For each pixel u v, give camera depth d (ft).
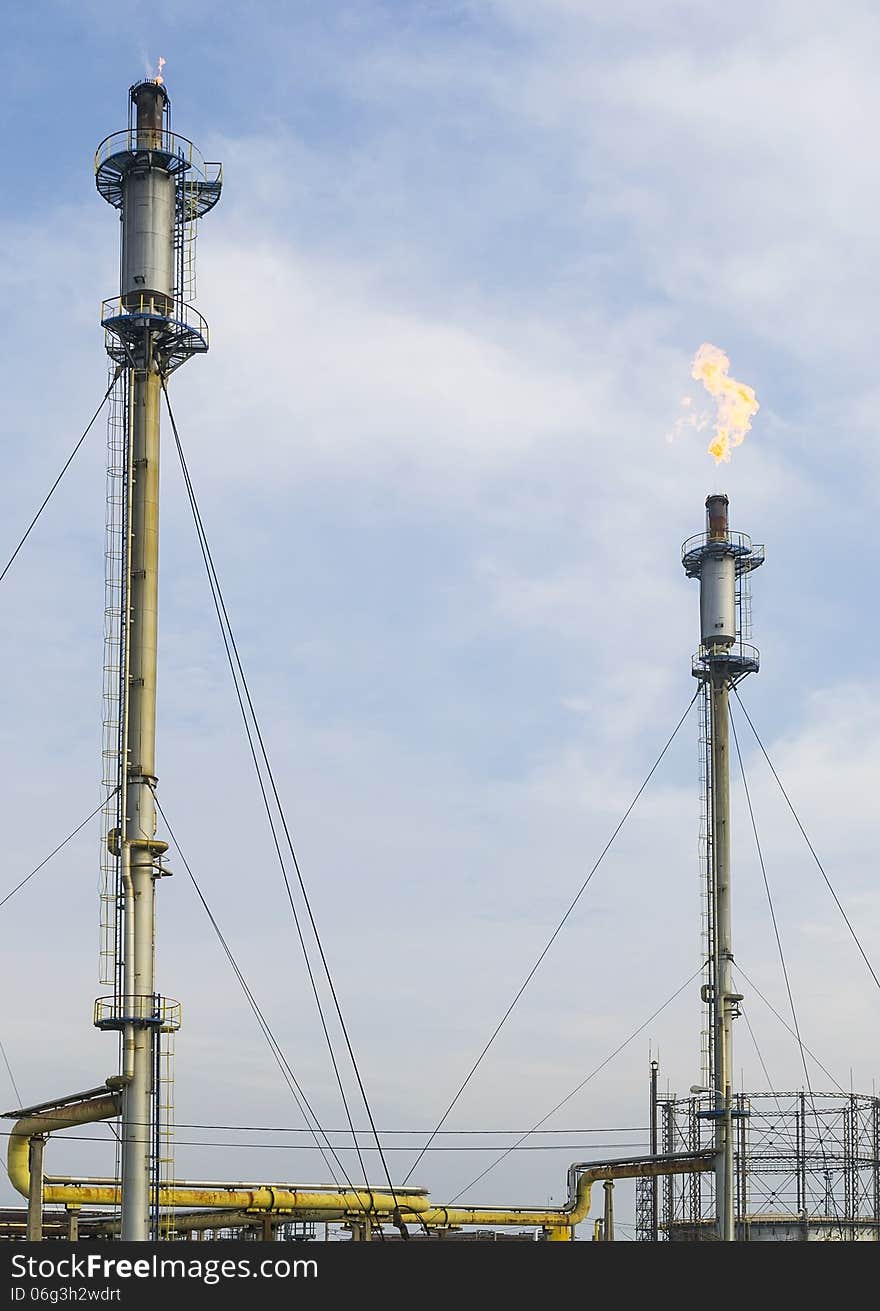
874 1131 412.98
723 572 362.33
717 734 357.82
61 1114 235.61
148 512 239.30
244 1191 268.41
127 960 225.35
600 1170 356.79
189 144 249.96
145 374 242.58
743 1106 354.74
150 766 233.14
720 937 347.97
